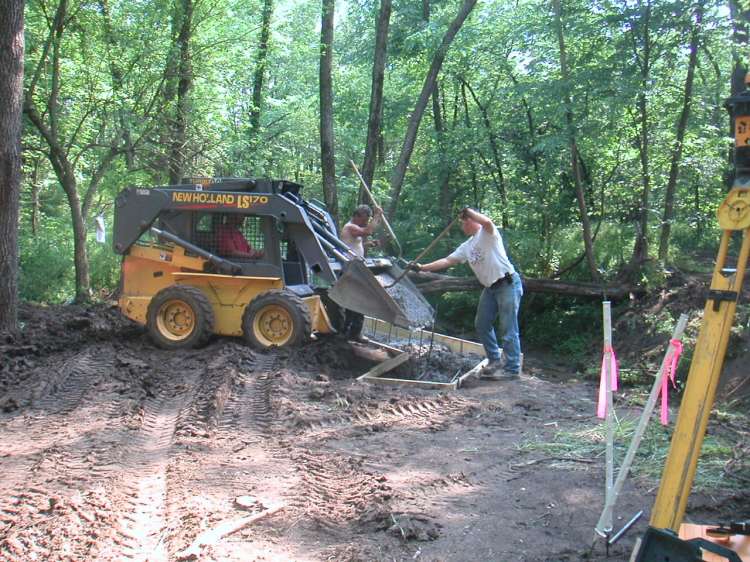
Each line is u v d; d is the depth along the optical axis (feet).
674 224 51.16
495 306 32.04
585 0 47.21
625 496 17.07
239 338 33.96
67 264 58.23
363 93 84.33
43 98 52.70
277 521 15.57
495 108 61.57
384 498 16.72
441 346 38.06
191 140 58.95
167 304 33.30
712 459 19.43
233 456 20.12
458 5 64.64
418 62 67.26
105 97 52.80
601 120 46.85
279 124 87.97
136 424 22.76
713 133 48.37
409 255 61.77
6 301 33.68
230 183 35.22
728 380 32.89
